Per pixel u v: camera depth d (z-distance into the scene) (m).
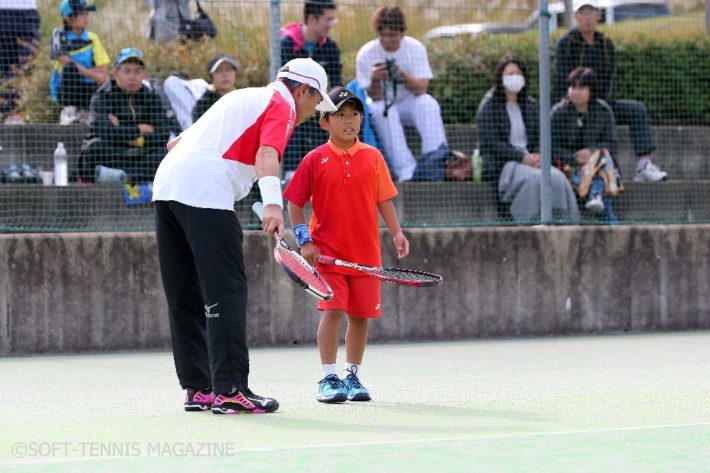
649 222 24.70
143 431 11.51
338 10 25.98
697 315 23.86
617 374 16.83
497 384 15.70
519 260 22.56
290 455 9.86
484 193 23.86
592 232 23.03
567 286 22.91
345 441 10.70
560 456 9.80
